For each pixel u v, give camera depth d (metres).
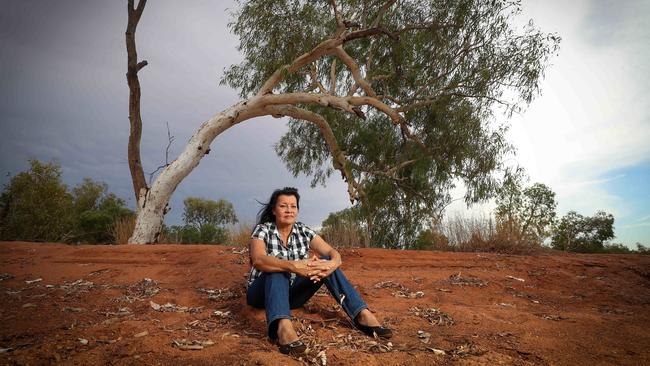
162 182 11.52
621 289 5.71
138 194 11.95
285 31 12.98
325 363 2.67
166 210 11.85
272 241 3.54
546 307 4.75
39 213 14.21
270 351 2.84
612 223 18.02
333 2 12.85
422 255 7.40
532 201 15.08
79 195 20.36
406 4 15.05
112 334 3.06
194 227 16.78
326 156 17.80
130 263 6.59
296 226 3.74
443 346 3.05
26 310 3.87
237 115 12.62
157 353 2.68
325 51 13.10
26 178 14.40
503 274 6.33
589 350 3.04
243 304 4.15
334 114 16.44
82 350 2.70
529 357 2.88
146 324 3.35
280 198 3.55
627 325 3.78
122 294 4.61
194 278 5.52
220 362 2.59
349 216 14.69
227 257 6.70
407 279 5.80
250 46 13.33
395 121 14.04
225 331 3.30
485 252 8.84
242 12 12.83
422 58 15.41
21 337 3.03
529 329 3.58
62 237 14.85
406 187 16.95
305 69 15.65
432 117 15.74
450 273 6.27
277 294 3.08
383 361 2.71
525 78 13.30
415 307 4.28
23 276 5.53
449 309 4.20
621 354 2.97
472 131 15.01
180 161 11.80
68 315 3.72
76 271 5.92
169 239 13.02
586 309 4.68
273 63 13.35
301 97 12.84
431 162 16.19
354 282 5.52
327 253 3.57
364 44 15.77
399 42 14.85
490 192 15.30
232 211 25.22
